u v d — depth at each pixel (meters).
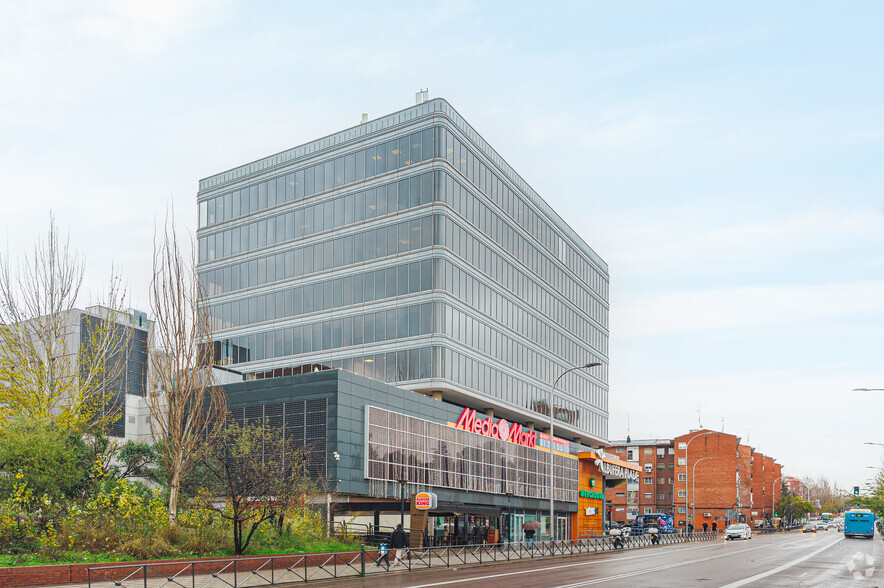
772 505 154.50
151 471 34.03
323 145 65.44
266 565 26.91
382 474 44.62
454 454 53.59
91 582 21.95
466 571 30.98
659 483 122.25
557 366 78.06
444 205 58.50
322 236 63.91
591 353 88.38
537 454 67.44
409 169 60.25
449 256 58.62
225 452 32.22
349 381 43.03
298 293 64.31
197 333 34.69
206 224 71.75
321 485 40.41
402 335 58.25
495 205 67.25
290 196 66.56
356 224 62.25
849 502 154.50
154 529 28.20
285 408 43.34
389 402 46.81
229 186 70.75
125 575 22.94
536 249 75.38
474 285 62.34
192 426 33.25
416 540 38.97
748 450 129.12
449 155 59.97
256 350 65.75
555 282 79.50
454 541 47.53
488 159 66.56
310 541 32.66
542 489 67.38
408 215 59.62
